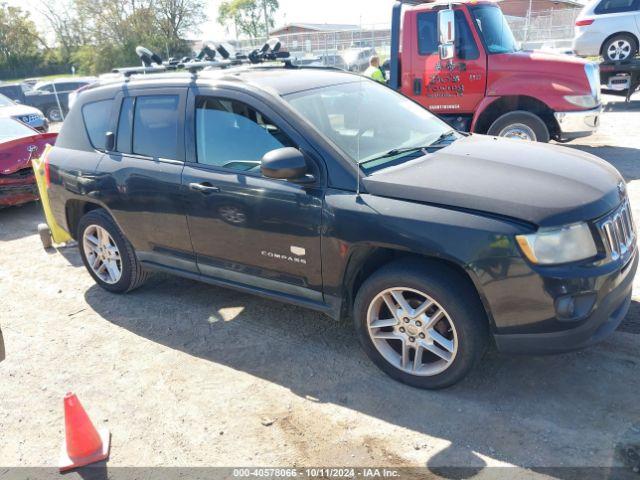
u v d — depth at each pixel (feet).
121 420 10.80
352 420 10.27
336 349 12.68
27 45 208.64
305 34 87.86
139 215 14.32
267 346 13.03
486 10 25.72
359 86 14.23
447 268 10.16
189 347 13.28
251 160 12.21
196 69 13.79
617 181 10.96
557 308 9.28
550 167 10.97
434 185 10.19
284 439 9.93
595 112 25.03
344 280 11.23
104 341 13.85
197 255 13.64
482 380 11.03
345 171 10.91
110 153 14.90
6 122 29.53
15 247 22.03
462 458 9.11
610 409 9.91
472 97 26.08
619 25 41.14
